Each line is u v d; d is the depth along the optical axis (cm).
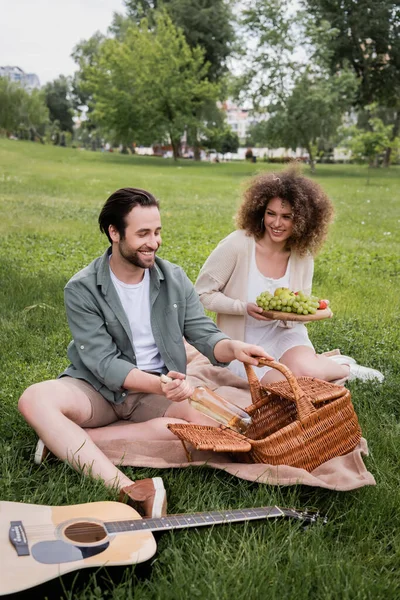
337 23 4084
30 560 223
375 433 389
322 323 632
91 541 240
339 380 420
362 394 445
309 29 3531
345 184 2908
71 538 241
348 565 254
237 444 308
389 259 1039
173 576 240
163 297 361
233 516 271
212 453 338
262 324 429
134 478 319
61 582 215
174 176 3023
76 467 307
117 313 346
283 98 3650
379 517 296
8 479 304
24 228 1156
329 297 760
